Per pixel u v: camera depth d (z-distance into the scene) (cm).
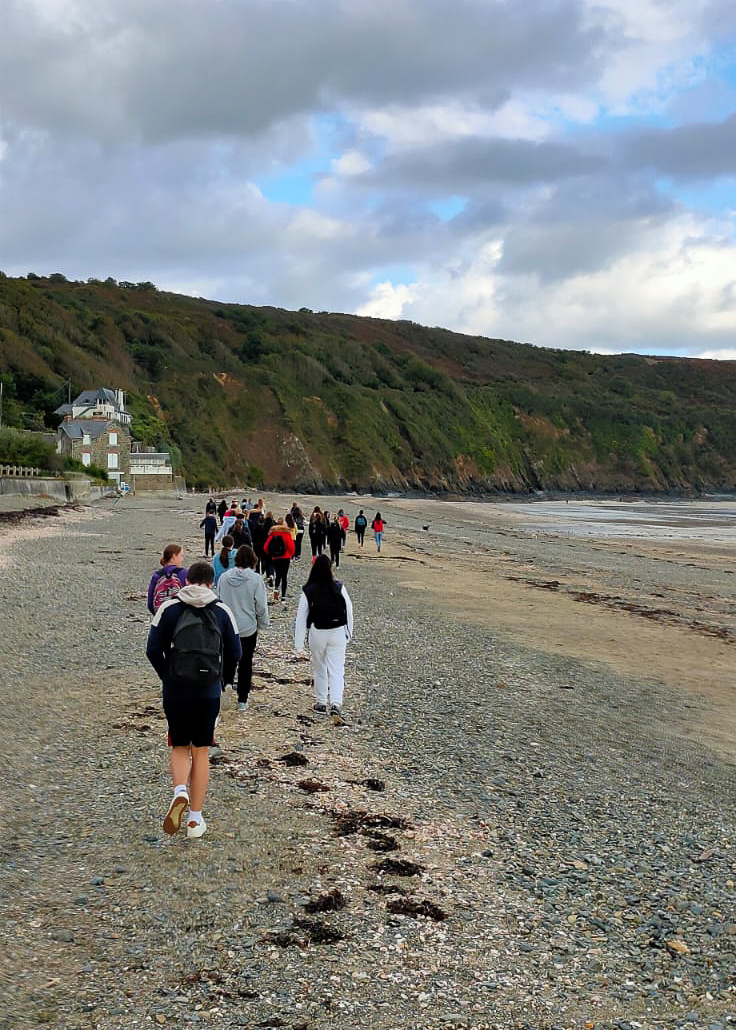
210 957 500
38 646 1316
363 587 2369
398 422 17800
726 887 667
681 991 511
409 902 585
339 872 624
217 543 3077
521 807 806
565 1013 475
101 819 690
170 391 14638
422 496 16238
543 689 1318
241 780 799
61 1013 438
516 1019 465
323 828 704
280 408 15812
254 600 1024
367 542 4041
